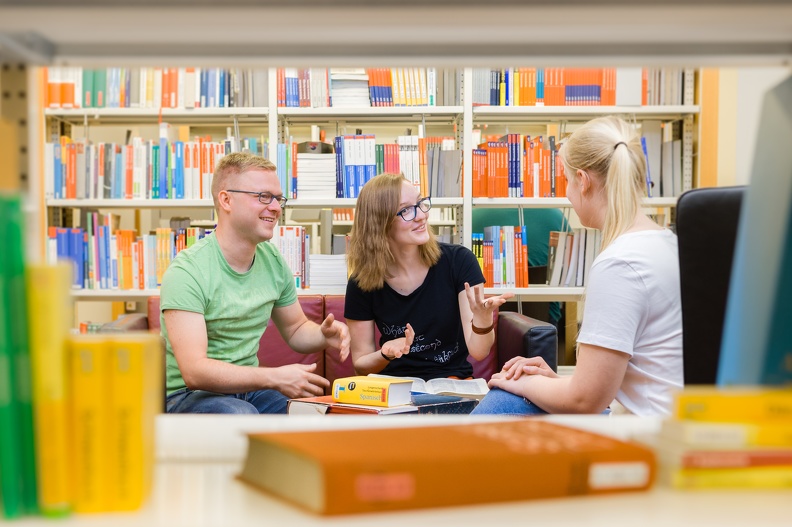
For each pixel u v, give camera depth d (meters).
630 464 0.56
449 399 1.97
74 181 3.58
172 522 0.50
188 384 2.11
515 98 3.60
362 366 2.55
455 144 3.73
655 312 1.49
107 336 0.55
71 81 3.56
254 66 0.71
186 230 3.56
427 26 0.62
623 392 1.56
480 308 2.38
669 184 3.71
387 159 3.54
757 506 0.54
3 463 0.50
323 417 0.80
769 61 0.71
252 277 2.39
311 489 0.52
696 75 3.66
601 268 1.50
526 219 3.96
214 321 2.27
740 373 0.64
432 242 2.59
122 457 0.52
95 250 3.56
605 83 3.63
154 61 0.70
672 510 0.53
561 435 0.61
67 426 0.51
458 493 0.52
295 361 3.10
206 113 3.56
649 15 0.59
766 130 0.62
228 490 0.58
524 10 0.57
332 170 3.53
